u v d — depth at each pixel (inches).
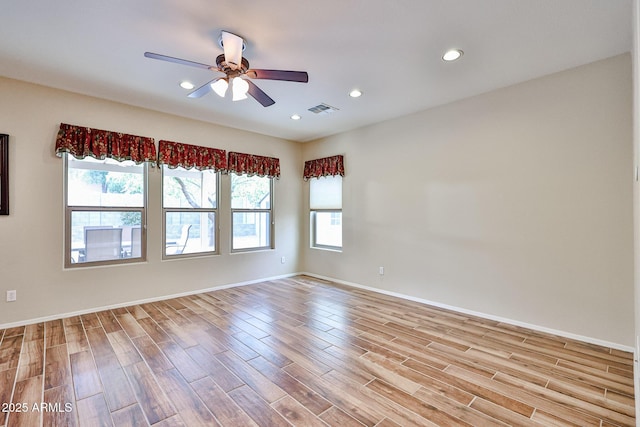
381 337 118.9
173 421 71.9
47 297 135.0
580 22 88.9
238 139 199.5
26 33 94.3
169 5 81.7
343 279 206.5
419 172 163.9
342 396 81.6
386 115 170.9
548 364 97.8
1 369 93.8
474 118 142.6
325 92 139.4
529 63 113.0
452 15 86.0
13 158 127.3
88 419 72.2
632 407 76.9
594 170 112.0
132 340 115.1
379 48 103.2
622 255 107.0
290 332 123.7
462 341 115.0
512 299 131.7
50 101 135.0
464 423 71.3
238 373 92.7
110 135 148.0
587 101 113.3
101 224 151.8
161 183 168.2
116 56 108.7
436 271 157.3
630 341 105.7
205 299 169.2
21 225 129.2
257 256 210.2
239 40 88.4
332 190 213.9
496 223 135.9
